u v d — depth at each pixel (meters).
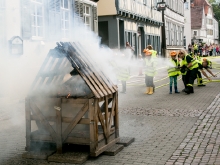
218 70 23.11
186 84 12.83
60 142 5.43
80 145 5.73
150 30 31.03
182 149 5.82
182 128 7.32
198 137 6.55
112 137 5.95
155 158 5.41
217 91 13.13
